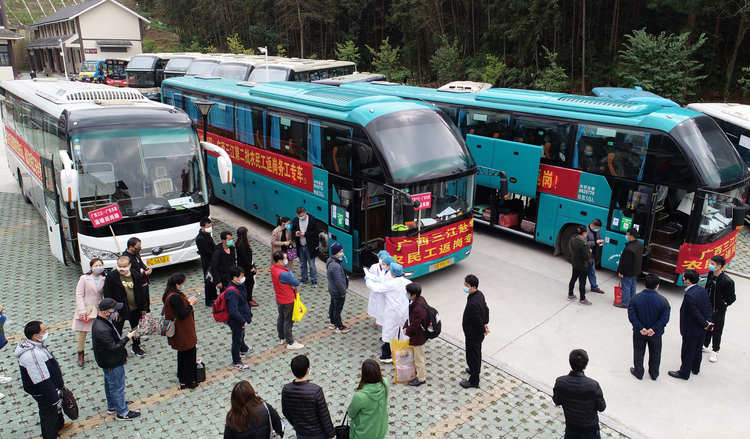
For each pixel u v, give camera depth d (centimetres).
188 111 1809
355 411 555
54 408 655
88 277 838
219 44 6619
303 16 5147
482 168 1422
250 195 1520
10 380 810
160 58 3266
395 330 834
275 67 2292
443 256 1158
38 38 7862
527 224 1377
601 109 1188
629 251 1030
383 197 1155
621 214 1152
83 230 1066
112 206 1044
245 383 529
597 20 3600
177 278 745
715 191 1027
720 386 822
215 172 1692
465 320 777
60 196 1123
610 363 879
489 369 858
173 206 1140
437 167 1095
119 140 1092
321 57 5866
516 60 3903
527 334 970
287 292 872
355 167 1098
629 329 988
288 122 1291
